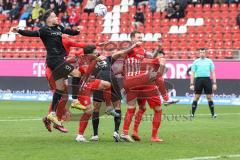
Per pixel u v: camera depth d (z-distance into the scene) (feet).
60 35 111.96
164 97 127.24
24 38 323.78
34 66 283.18
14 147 102.83
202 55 187.11
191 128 145.48
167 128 145.69
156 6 314.55
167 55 278.67
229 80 253.24
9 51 302.04
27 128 143.13
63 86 112.68
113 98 114.93
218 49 282.77
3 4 344.28
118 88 115.03
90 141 115.24
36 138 119.85
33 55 304.71
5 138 119.14
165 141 115.14
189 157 90.99
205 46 289.74
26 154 93.35
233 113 207.21
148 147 104.42
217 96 255.70
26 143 109.81
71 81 120.16
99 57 113.29
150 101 114.83
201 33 295.48
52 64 111.65
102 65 113.50
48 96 279.08
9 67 288.51
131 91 114.42
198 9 305.94
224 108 234.99
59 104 113.50
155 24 307.58
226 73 253.85
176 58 277.03
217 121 169.37
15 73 286.87
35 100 281.33
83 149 100.68
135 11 321.11
